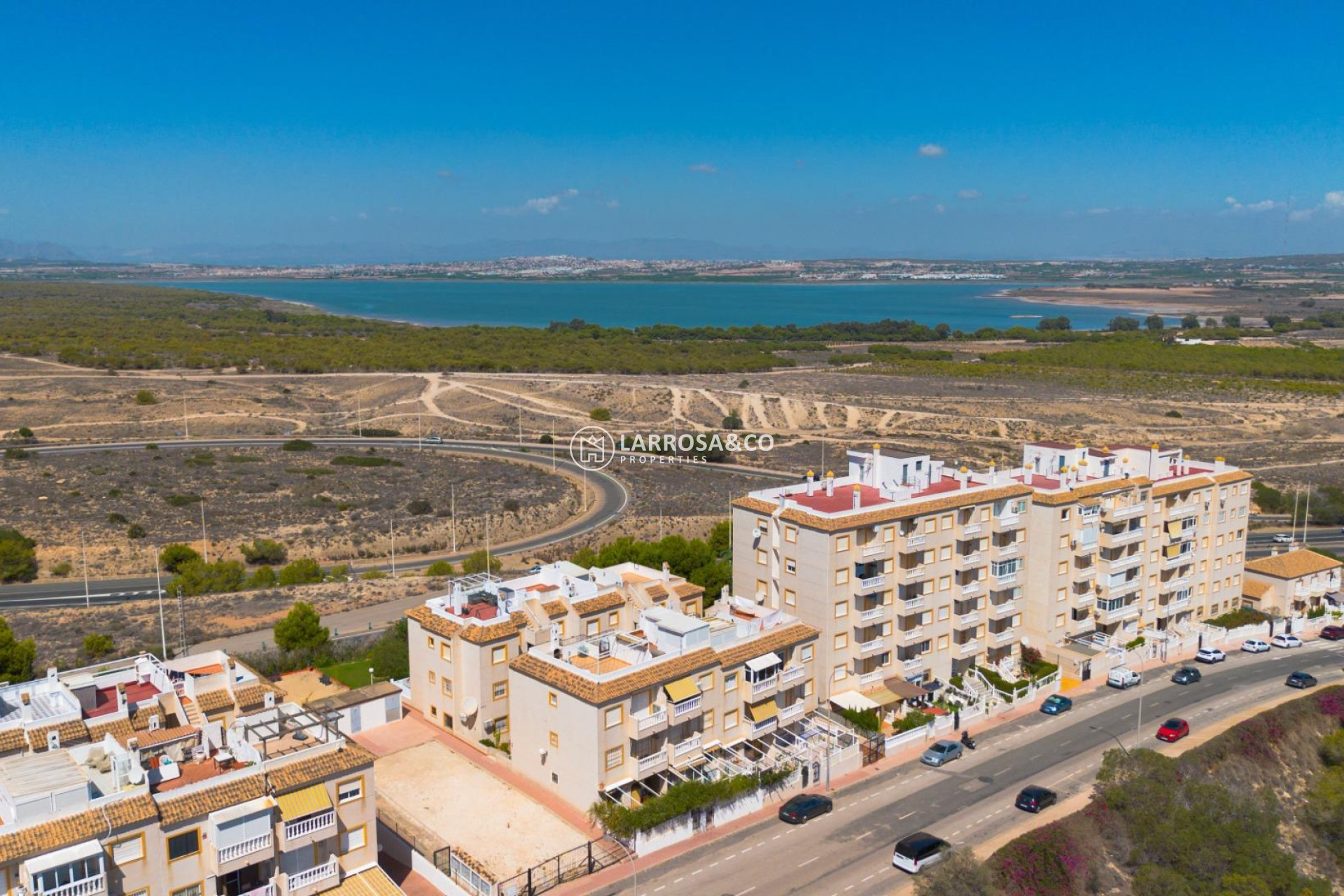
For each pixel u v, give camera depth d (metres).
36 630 104.88
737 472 198.25
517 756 68.94
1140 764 69.56
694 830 63.31
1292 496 167.62
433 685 76.56
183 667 67.12
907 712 81.56
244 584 124.88
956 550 86.81
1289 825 74.56
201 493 170.75
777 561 83.31
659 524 156.00
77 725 54.44
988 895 55.47
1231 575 109.94
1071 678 90.56
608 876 58.44
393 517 159.88
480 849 59.72
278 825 49.62
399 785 67.12
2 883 42.31
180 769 52.19
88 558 137.00
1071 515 92.81
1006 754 76.06
